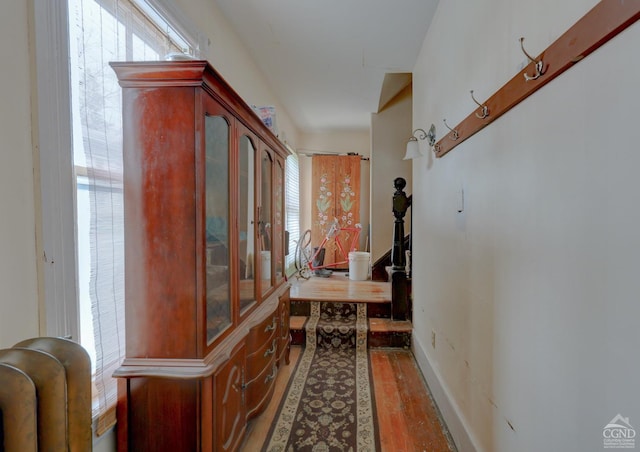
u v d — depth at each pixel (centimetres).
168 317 121
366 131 547
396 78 354
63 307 102
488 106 131
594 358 76
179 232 120
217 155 136
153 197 121
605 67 72
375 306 326
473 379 150
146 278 122
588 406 78
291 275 463
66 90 103
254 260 180
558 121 89
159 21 153
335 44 257
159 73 117
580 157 80
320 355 280
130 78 118
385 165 434
